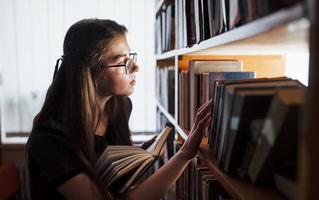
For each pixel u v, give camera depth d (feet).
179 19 4.27
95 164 3.20
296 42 1.90
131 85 3.60
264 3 1.65
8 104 8.90
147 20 8.82
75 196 2.83
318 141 1.17
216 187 2.92
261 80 2.36
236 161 2.25
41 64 8.76
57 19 8.64
